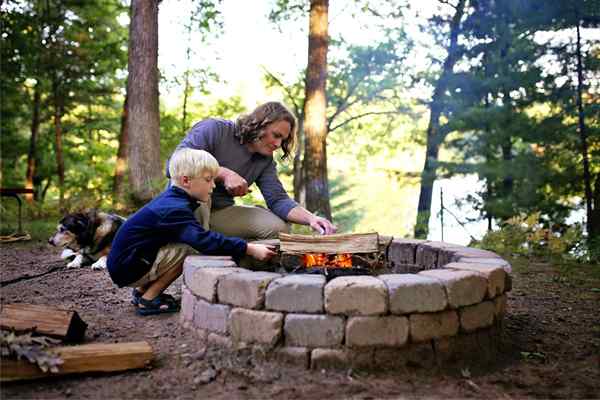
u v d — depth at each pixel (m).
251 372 2.33
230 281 2.54
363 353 2.35
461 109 10.95
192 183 3.01
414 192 25.61
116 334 2.89
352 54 17.03
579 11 9.70
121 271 3.02
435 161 11.11
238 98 19.92
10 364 2.21
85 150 19.78
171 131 18.28
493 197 10.90
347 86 18.00
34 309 2.63
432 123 13.05
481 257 3.02
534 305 3.90
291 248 3.05
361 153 21.36
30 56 15.72
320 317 2.36
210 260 2.91
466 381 2.32
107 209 10.81
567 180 10.05
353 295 2.34
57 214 11.09
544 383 2.34
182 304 2.96
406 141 19.00
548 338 3.03
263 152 3.75
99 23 16.97
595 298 4.16
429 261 3.51
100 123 18.22
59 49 16.23
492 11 10.99
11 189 7.38
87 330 2.96
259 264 3.56
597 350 2.81
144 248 2.99
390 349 2.36
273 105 3.64
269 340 2.42
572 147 10.20
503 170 10.07
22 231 8.23
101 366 2.34
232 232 3.93
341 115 20.56
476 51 11.49
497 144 10.43
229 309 2.55
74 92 17.05
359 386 2.22
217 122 3.70
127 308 3.49
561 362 2.62
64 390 2.19
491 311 2.65
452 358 2.47
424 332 2.40
